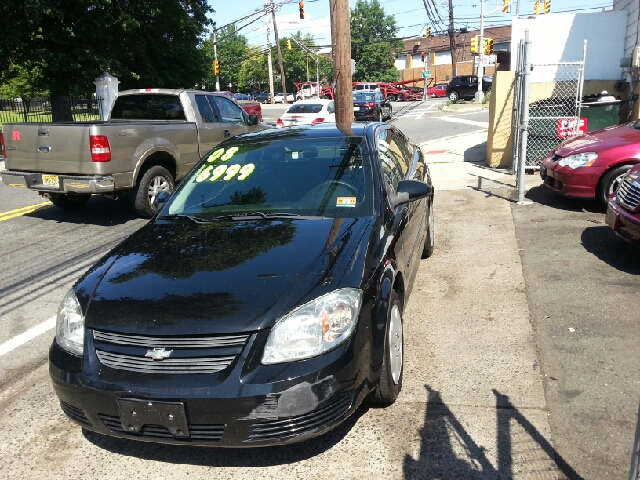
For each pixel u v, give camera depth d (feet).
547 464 9.88
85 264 22.07
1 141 28.32
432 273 19.21
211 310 9.70
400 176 16.33
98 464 10.63
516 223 24.32
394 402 11.94
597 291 16.80
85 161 25.49
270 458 10.50
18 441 11.44
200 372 9.28
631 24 39.09
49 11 60.85
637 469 7.14
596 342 13.88
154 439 9.59
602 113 33.99
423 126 71.15
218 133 32.45
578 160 24.90
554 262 19.40
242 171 14.93
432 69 243.60
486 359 13.47
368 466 10.13
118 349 9.71
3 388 13.55
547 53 42.70
